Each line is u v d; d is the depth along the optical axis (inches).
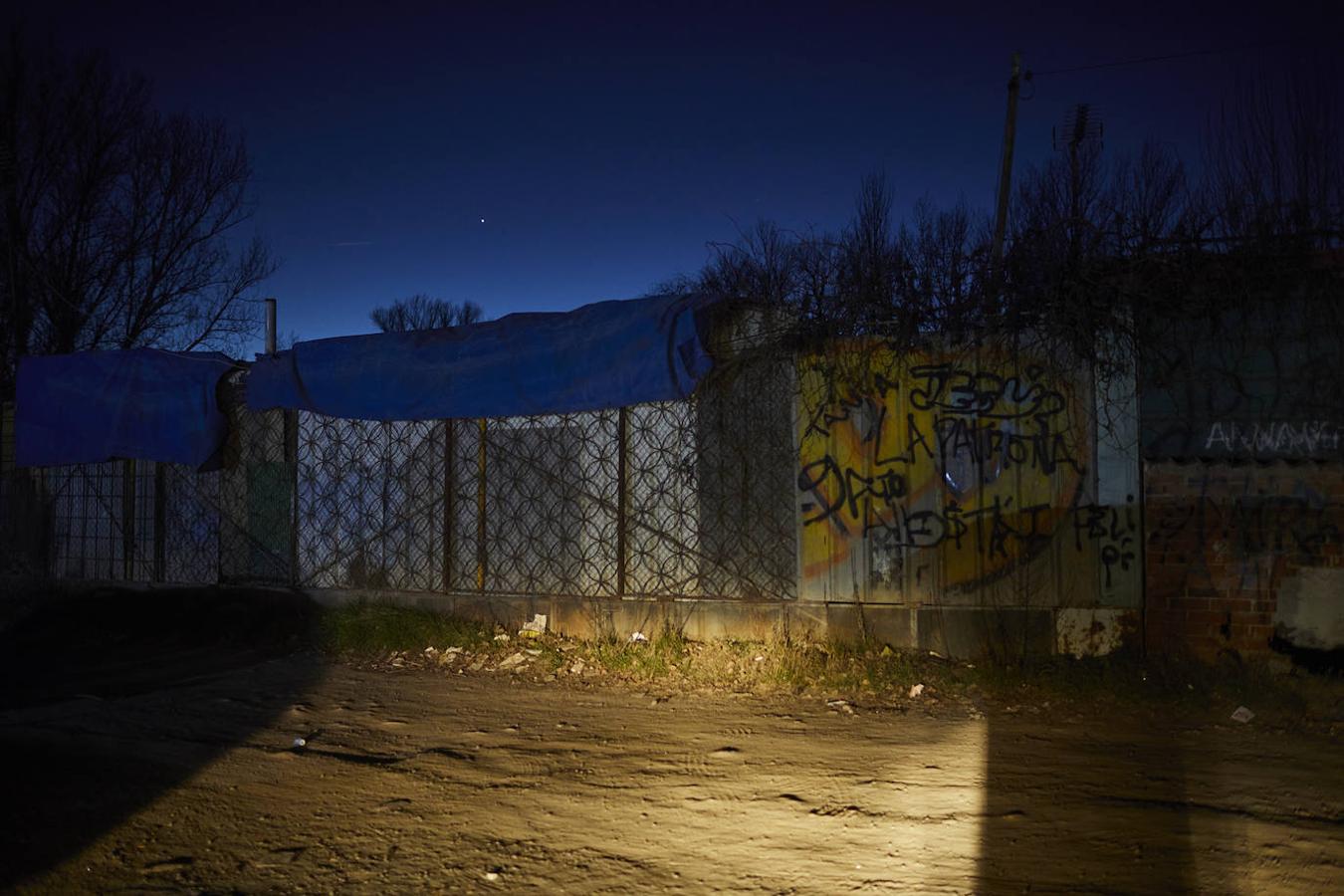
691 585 315.0
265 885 147.7
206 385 386.6
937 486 289.4
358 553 368.2
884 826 168.4
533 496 338.6
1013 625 280.2
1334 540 258.4
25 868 153.9
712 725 235.9
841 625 297.1
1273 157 278.2
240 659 327.9
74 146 638.5
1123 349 272.5
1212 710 239.8
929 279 290.0
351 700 267.1
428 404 344.2
